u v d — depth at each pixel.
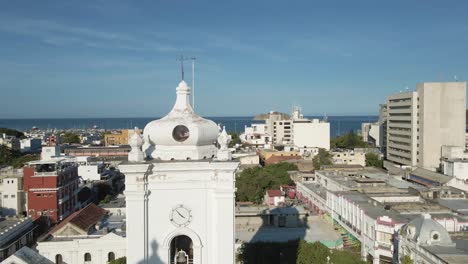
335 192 99.56
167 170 25.64
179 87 27.80
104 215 85.31
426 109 162.38
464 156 150.75
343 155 184.88
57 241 70.06
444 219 71.94
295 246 69.81
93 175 143.25
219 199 25.86
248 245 72.62
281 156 188.12
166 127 26.30
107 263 67.62
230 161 25.77
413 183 125.12
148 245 25.98
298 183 136.25
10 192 112.06
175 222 26.03
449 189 107.06
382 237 73.88
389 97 188.62
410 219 74.56
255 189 127.31
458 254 55.22
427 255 57.56
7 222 87.44
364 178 121.12
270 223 94.44
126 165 25.12
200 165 25.72
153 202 25.95
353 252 82.81
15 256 27.27
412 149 168.62
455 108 162.00
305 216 96.31
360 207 83.81
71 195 119.19
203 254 26.33
